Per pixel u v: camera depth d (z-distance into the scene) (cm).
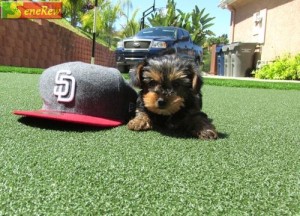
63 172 195
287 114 480
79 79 327
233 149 265
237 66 1773
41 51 1530
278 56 1566
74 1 3175
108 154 234
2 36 1245
